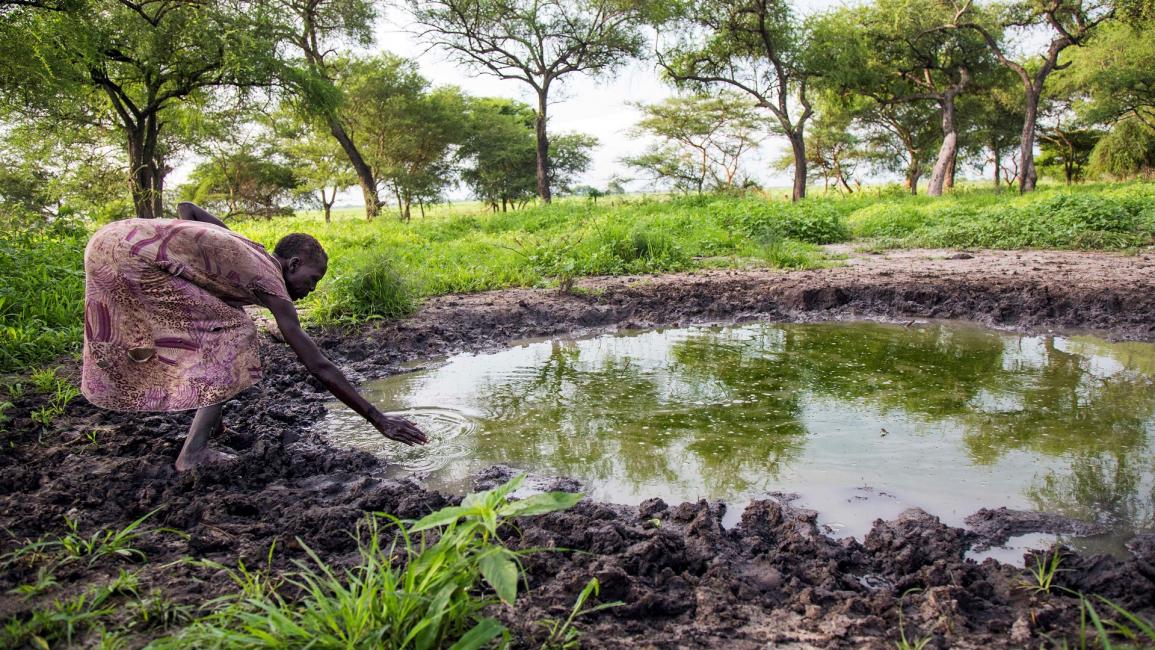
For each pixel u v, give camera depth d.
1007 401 5.22
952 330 7.54
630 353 6.86
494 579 2.09
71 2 13.80
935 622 2.58
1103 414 4.90
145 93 20.42
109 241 3.29
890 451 4.36
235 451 4.16
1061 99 40.41
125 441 4.09
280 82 19.28
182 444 4.09
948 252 12.23
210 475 3.66
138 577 2.71
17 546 2.89
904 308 8.34
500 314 8.08
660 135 43.72
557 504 2.15
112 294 3.30
